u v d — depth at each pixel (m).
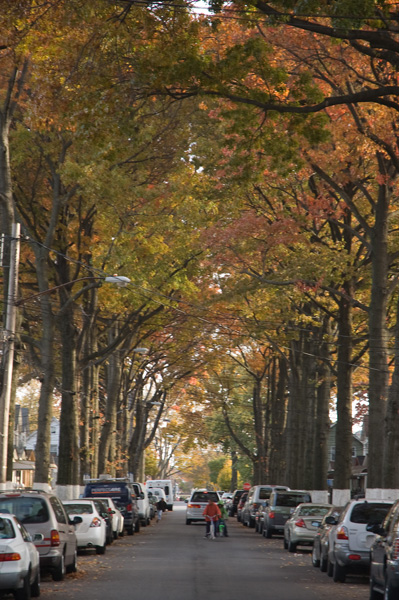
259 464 131.62
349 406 67.31
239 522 111.56
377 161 51.31
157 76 32.94
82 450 85.88
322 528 43.94
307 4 28.70
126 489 73.81
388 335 59.16
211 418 178.75
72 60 36.03
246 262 65.75
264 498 87.81
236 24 43.88
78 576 38.19
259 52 33.06
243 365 122.94
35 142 58.72
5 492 36.72
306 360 90.50
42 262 61.16
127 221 60.69
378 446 56.03
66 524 38.34
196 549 56.22
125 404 117.06
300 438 94.12
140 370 118.62
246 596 30.88
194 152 55.72
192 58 32.75
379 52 33.78
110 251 61.56
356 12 28.25
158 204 62.50
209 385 130.00
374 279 56.72
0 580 27.08
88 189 55.12
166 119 55.59
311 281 60.03
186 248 64.06
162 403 134.25
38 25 35.97
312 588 34.09
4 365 47.81
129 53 33.84
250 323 76.56
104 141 34.53
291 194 63.56
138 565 43.84
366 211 62.75
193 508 99.81
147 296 65.56
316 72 46.19
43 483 61.28
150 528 90.25
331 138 47.34
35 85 40.78
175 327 90.56
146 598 30.08
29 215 63.22
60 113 35.94
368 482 56.25
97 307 77.00
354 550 36.34
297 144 35.88
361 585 36.25
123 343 94.38
